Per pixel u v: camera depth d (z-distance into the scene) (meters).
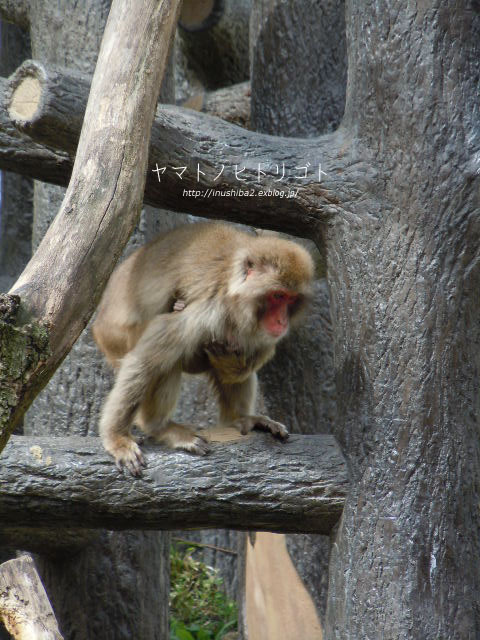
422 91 11.69
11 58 22.39
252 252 11.99
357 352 11.72
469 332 11.54
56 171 12.40
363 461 11.43
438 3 11.73
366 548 11.23
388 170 11.83
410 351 11.43
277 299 12.08
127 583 15.30
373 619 11.05
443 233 11.55
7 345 7.55
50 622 9.85
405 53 11.78
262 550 16.00
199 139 12.05
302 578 15.09
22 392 7.65
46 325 8.19
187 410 21.02
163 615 16.16
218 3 21.05
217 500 11.18
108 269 9.09
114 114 9.90
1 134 12.25
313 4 15.24
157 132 11.77
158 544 16.08
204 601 20.09
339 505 11.42
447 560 11.09
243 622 17.23
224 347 12.35
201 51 22.11
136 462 11.20
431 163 11.62
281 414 15.24
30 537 14.24
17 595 9.99
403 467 11.26
